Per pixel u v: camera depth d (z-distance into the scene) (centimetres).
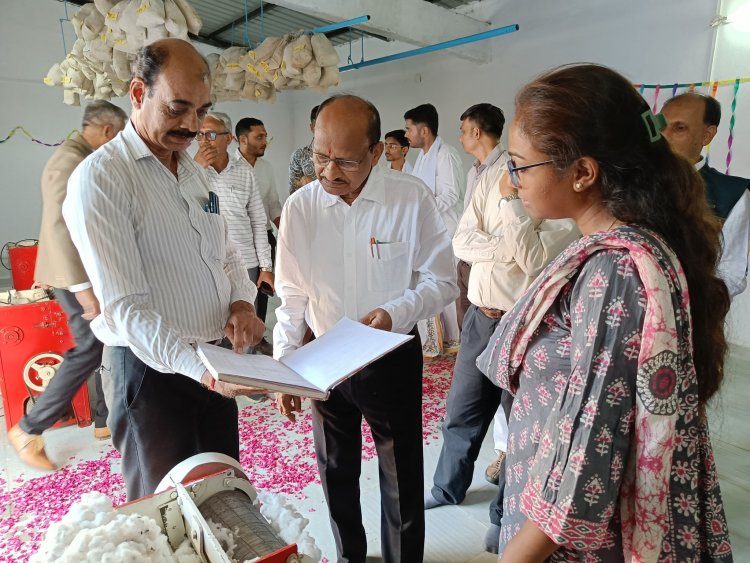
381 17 455
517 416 85
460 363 198
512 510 86
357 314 152
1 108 639
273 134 910
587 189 73
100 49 339
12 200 660
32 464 237
